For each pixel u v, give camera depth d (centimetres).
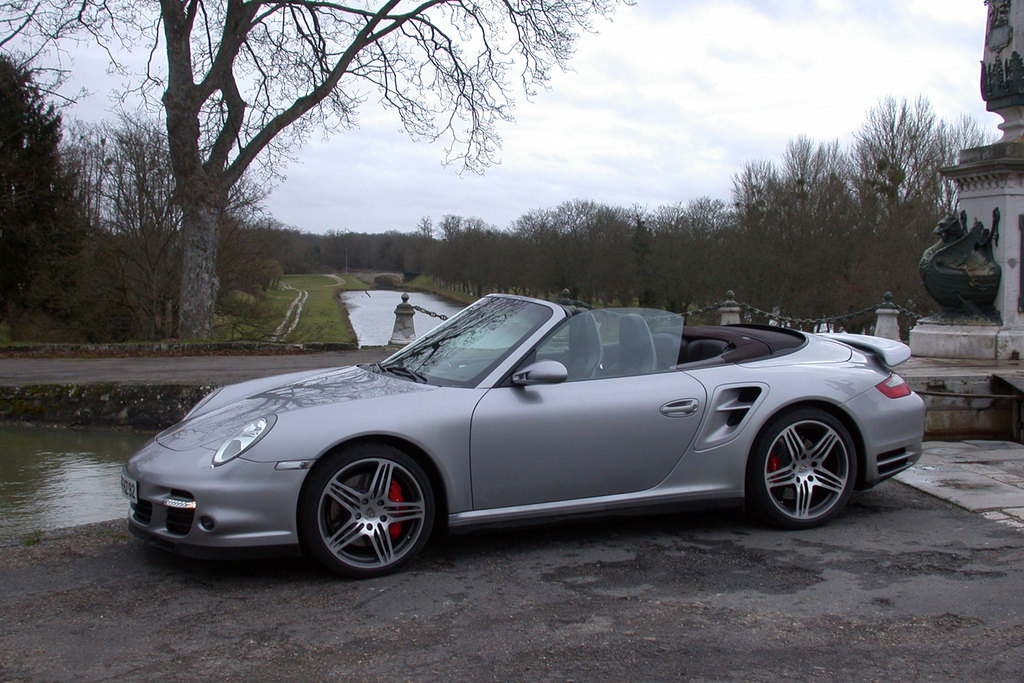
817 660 280
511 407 388
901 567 375
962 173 954
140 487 362
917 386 742
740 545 410
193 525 343
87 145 3188
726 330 496
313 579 363
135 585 355
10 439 884
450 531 380
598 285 4150
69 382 997
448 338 454
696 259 3853
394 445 371
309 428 356
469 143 2000
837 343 487
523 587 353
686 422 414
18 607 330
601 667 275
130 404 969
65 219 2684
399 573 372
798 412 430
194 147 1808
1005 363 896
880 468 448
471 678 267
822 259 3709
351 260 10206
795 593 344
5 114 2566
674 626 309
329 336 2844
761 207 4047
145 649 291
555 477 394
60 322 2834
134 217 2722
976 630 304
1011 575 363
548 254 4219
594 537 425
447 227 5700
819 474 438
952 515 460
